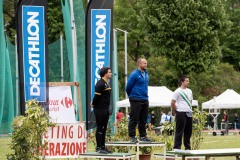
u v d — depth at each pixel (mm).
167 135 44625
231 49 164375
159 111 125750
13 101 74625
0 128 72125
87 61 40062
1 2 69875
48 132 35625
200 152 29250
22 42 37594
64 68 82625
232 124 131375
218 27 128250
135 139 36719
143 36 149000
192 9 126250
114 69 76000
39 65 37781
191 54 127812
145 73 37719
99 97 34312
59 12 131000
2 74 70750
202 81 137250
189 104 40656
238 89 144625
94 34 40219
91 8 40094
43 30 37844
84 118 62812
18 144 32219
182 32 126812
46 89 37781
